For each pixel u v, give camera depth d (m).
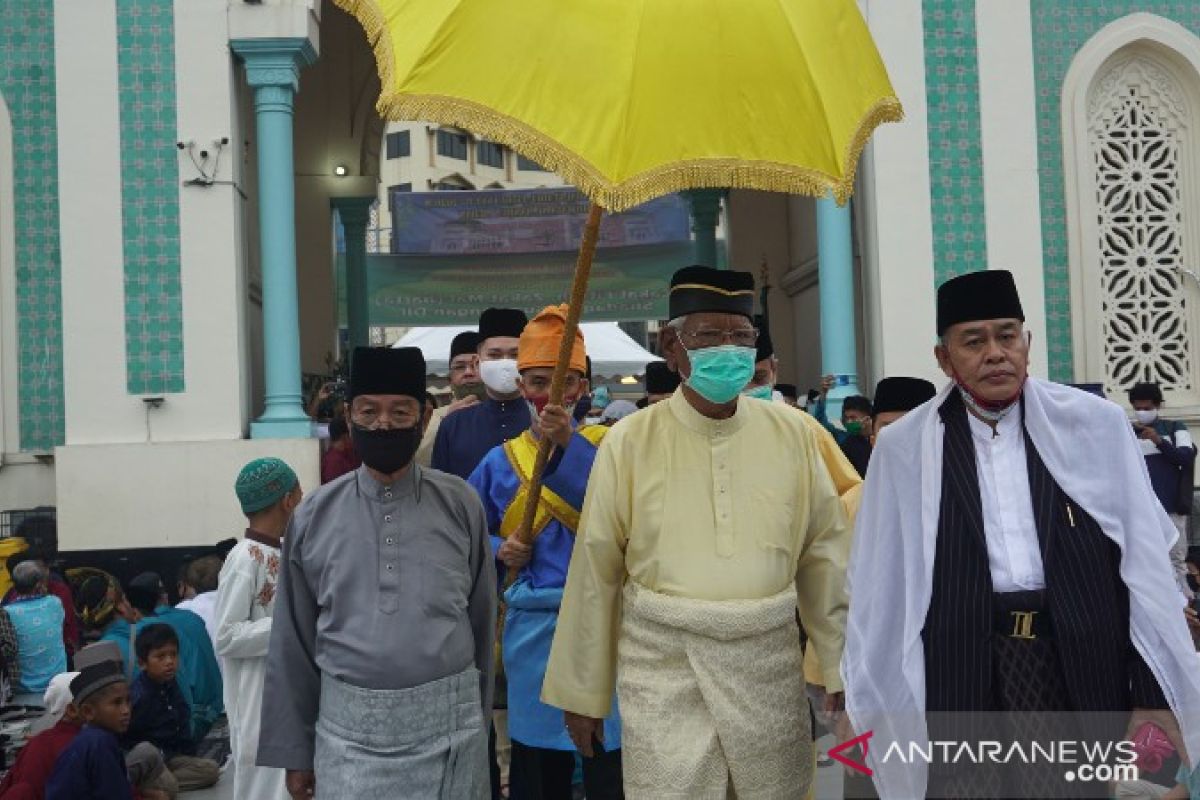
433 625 4.43
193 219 12.89
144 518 12.64
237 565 5.36
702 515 4.29
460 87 4.11
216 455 12.67
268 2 12.91
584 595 4.39
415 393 4.48
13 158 13.12
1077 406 3.84
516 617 5.46
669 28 4.11
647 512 4.32
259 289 14.67
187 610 9.20
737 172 4.10
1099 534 3.75
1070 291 13.45
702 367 4.23
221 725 9.91
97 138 12.91
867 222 13.57
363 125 18.64
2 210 13.08
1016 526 3.79
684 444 4.36
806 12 4.20
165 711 8.47
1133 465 3.78
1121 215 13.60
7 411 13.06
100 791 6.16
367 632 4.38
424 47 4.12
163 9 12.94
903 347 13.17
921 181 13.27
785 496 4.32
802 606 4.47
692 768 4.12
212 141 12.89
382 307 19.06
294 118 18.45
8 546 11.85
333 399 14.57
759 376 6.32
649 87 4.11
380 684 4.36
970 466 3.84
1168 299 13.56
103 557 12.61
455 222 19.08
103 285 12.86
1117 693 3.71
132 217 12.91
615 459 4.38
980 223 13.30
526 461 5.64
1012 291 3.86
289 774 4.56
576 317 4.68
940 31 13.35
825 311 13.27
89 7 12.97
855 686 3.89
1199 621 9.58
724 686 4.16
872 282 13.40
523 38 4.14
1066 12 13.57
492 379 6.48
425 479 4.60
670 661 4.24
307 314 18.45
